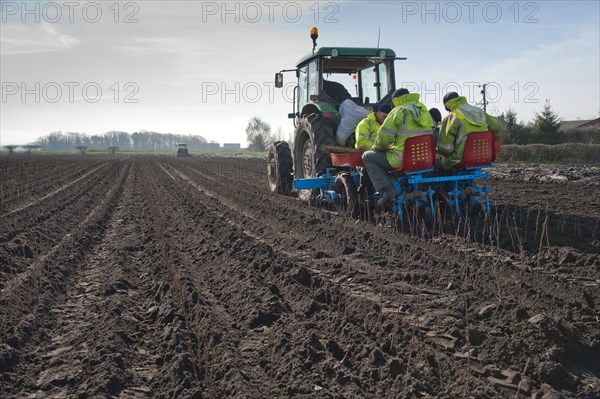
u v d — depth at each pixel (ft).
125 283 19.56
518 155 82.23
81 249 25.35
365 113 29.40
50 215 35.35
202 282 19.72
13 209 39.29
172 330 14.46
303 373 11.84
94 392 11.36
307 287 17.75
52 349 14.05
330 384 11.48
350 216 27.43
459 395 10.65
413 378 11.17
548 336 12.37
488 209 25.57
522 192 37.27
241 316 15.60
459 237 22.33
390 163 23.91
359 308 15.15
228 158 153.89
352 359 12.57
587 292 15.56
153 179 70.08
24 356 13.50
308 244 23.65
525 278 17.07
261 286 17.71
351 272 18.80
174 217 34.94
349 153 26.84
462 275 17.61
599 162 74.08
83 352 13.57
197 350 13.30
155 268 20.99
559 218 25.79
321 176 30.48
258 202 37.60
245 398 10.73
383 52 31.22
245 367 12.34
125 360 13.10
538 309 14.42
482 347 12.47
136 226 32.22
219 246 24.53
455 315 14.33
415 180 23.84
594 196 34.14
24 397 11.44
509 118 105.60
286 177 39.24
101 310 16.80
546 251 19.86
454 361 11.99
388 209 25.63
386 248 21.44
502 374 11.39
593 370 11.55
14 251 23.75
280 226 28.30
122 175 79.66
